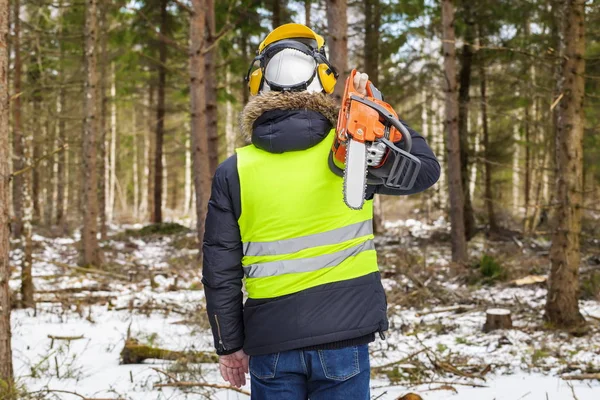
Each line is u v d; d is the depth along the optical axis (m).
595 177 14.99
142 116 28.95
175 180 45.75
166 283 9.60
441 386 4.02
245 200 1.79
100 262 11.39
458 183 10.73
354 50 16.22
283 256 1.77
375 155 1.61
